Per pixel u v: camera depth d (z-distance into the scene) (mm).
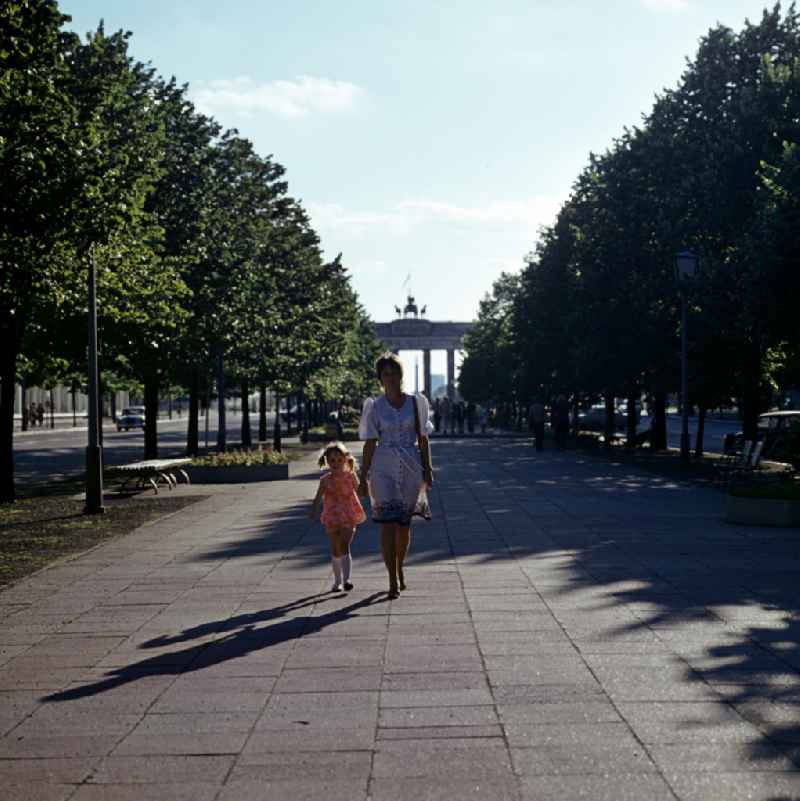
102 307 21203
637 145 38000
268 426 95312
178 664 7004
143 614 8867
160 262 24969
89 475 18375
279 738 5352
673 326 36531
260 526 15836
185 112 29984
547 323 50969
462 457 37281
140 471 22844
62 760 5098
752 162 30812
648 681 6297
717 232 32688
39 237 15711
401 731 5414
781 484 15695
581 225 41656
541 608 8719
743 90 31344
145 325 25359
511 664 6770
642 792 4488
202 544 13727
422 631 7867
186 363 33562
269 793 4582
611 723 5469
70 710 5969
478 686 6242
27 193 15070
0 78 14922
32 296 16938
